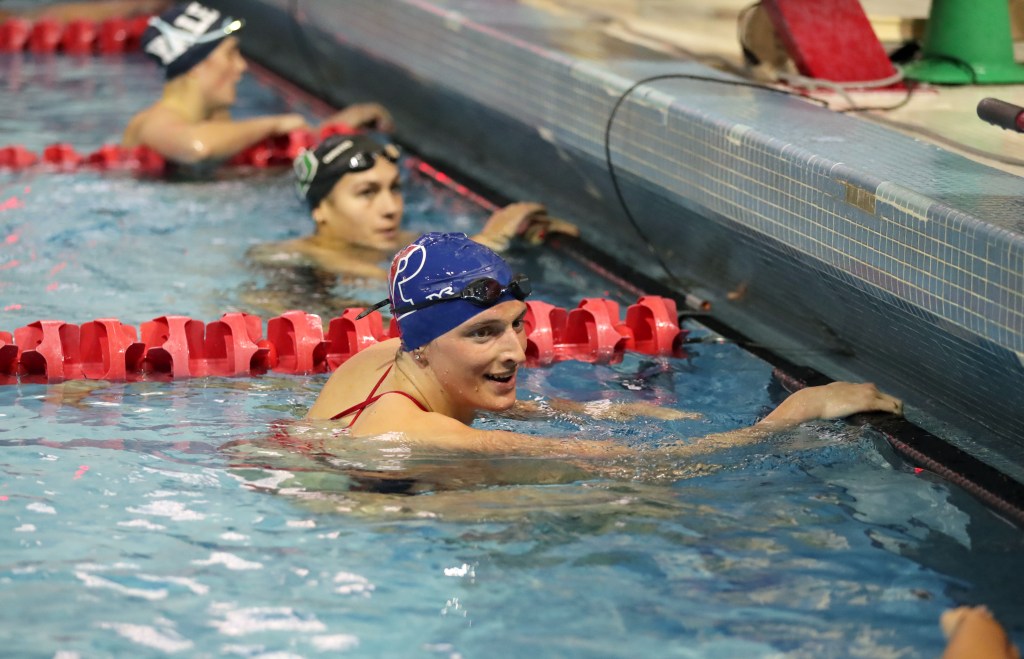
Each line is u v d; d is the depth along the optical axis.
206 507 10.26
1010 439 12.06
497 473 10.85
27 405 12.69
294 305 16.06
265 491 10.55
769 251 15.02
